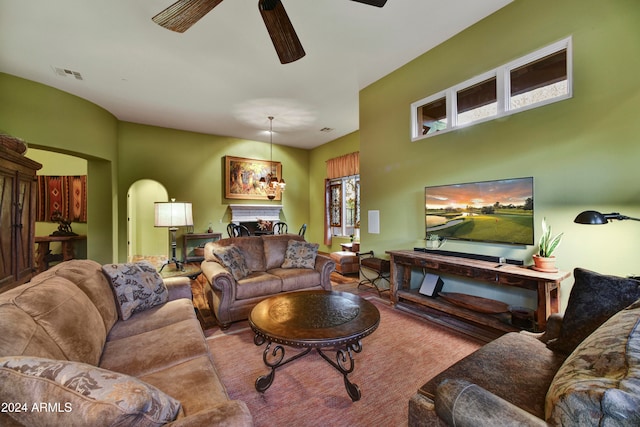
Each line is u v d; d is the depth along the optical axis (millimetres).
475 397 941
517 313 2418
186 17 1920
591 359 979
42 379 755
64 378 767
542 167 2541
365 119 4500
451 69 3271
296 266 3730
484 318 2613
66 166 5855
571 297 1520
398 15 2877
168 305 2326
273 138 7352
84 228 5883
